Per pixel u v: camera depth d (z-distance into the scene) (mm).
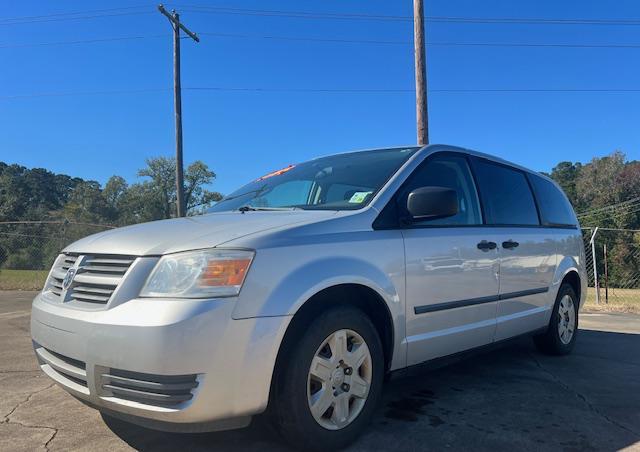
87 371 2738
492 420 3641
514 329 4660
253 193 4488
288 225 3080
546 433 3412
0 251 13031
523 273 4750
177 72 21984
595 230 12555
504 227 4621
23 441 3225
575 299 5883
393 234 3506
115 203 54188
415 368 3662
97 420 3584
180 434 3322
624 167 71062
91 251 3080
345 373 3125
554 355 5641
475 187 4469
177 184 22000
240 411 2672
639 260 20578
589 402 4059
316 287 2926
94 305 2840
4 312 8664
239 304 2674
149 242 2936
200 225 3186
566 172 86062
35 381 4559
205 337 2576
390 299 3367
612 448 3189
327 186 4008
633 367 5188
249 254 2775
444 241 3830
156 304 2627
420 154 4090
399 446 3168
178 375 2531
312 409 2928
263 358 2709
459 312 3939
